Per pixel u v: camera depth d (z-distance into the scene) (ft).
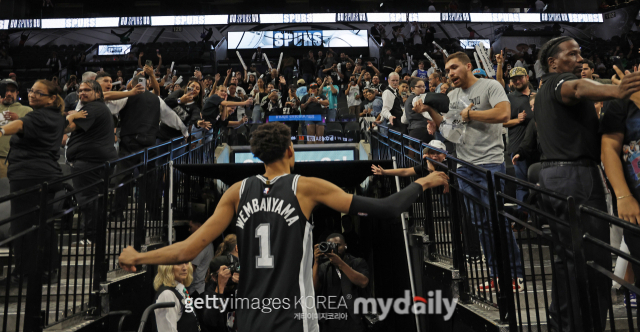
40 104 12.92
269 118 29.53
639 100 7.60
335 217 21.97
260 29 65.46
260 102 31.68
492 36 66.85
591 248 7.94
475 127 12.53
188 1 77.71
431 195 14.89
